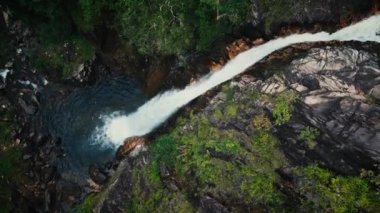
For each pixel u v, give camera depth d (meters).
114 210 19.17
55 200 21.97
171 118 21.52
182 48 21.33
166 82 22.55
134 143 21.88
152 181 18.33
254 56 20.23
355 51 16.84
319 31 19.39
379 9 18.52
